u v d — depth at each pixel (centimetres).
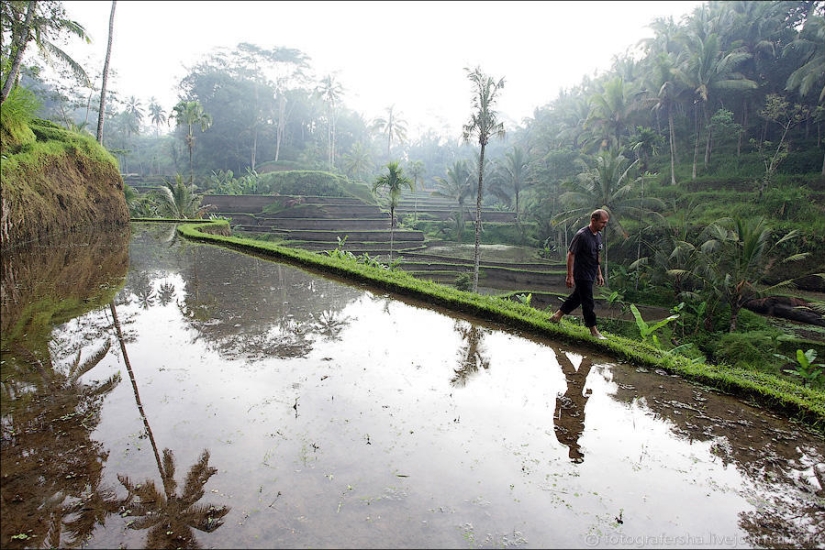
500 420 364
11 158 1089
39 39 1369
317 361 464
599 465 311
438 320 652
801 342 1659
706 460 325
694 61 3142
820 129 3259
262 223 3791
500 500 268
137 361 437
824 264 2239
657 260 2345
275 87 6781
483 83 1900
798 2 3484
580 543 238
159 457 287
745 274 1880
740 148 3497
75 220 1406
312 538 229
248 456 293
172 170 6644
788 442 357
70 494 251
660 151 3994
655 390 441
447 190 4838
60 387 374
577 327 600
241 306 666
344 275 954
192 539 225
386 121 6450
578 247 550
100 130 2216
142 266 952
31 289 697
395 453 307
